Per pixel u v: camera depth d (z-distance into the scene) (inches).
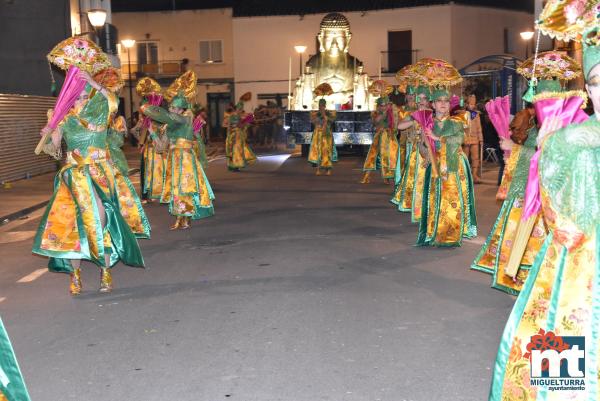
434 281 307.6
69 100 281.9
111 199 296.5
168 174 480.7
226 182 746.8
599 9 137.2
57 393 197.3
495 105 275.1
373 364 212.4
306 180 753.6
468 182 373.1
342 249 376.8
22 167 798.5
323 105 809.5
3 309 282.4
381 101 676.7
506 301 276.4
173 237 426.0
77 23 992.2
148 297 291.4
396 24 1665.8
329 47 1174.3
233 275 324.5
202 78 1812.3
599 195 137.6
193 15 1801.2
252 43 1770.4
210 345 231.1
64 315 271.0
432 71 370.0
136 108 1831.9
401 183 485.1
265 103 1781.5
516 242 161.9
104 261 289.7
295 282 308.3
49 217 287.7
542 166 142.2
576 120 149.6
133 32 1829.5
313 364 213.0
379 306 270.8
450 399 187.8
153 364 216.2
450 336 236.2
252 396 191.3
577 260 139.6
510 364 144.4
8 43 931.3
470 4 1643.7
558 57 270.7
